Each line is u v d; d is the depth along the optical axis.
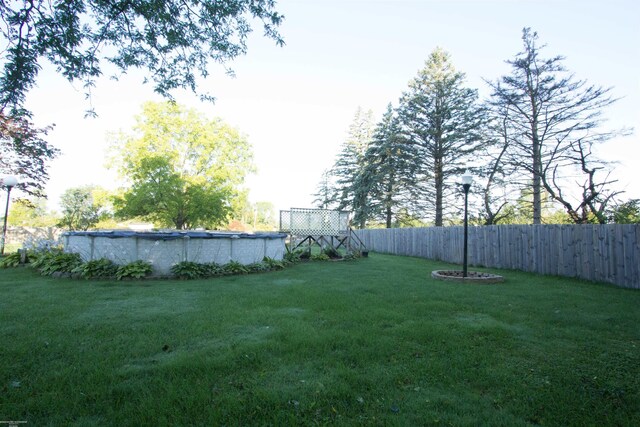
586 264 7.72
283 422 1.99
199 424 1.97
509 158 15.32
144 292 5.79
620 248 6.96
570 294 5.97
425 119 21.70
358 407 2.17
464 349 3.19
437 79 21.53
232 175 20.19
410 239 15.29
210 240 8.32
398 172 23.33
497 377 2.61
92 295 5.49
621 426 2.03
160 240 7.69
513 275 8.74
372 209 24.58
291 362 2.83
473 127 18.75
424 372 2.67
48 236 18.38
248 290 6.07
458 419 2.03
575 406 2.22
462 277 7.44
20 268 8.88
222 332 3.60
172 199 16.73
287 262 10.52
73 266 7.70
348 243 14.59
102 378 2.47
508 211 17.28
